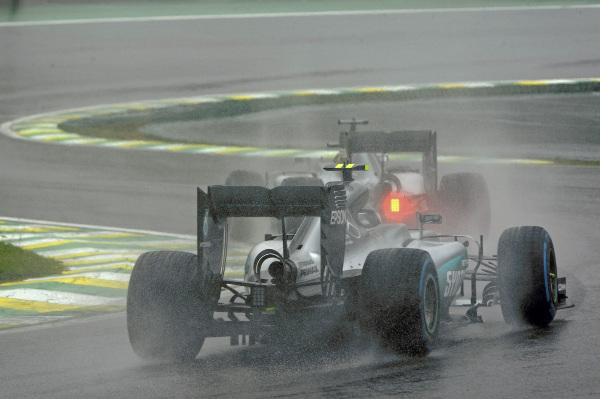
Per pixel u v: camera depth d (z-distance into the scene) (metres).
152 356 26.44
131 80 139.38
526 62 149.50
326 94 126.56
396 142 42.97
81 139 95.94
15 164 80.75
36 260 44.56
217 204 26.33
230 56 157.25
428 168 43.78
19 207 62.56
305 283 26.08
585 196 63.25
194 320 26.23
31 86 135.62
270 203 25.89
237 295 27.16
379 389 23.31
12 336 31.66
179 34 176.62
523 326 30.11
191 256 26.97
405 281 25.23
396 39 169.88
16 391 24.55
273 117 111.25
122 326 32.94
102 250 48.50
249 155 85.00
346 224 27.25
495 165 77.94
